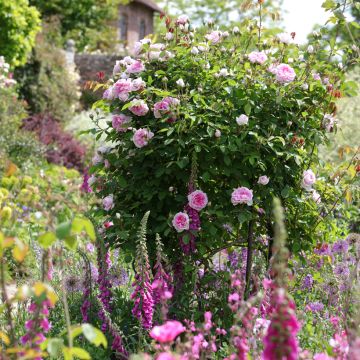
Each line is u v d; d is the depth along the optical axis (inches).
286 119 171.5
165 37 185.2
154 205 167.9
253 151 164.2
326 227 186.7
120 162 169.9
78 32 999.6
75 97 661.9
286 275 85.8
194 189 157.1
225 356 125.2
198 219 155.6
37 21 570.9
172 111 161.3
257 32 190.2
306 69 178.7
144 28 1301.7
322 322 140.3
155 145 168.2
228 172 163.9
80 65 954.7
